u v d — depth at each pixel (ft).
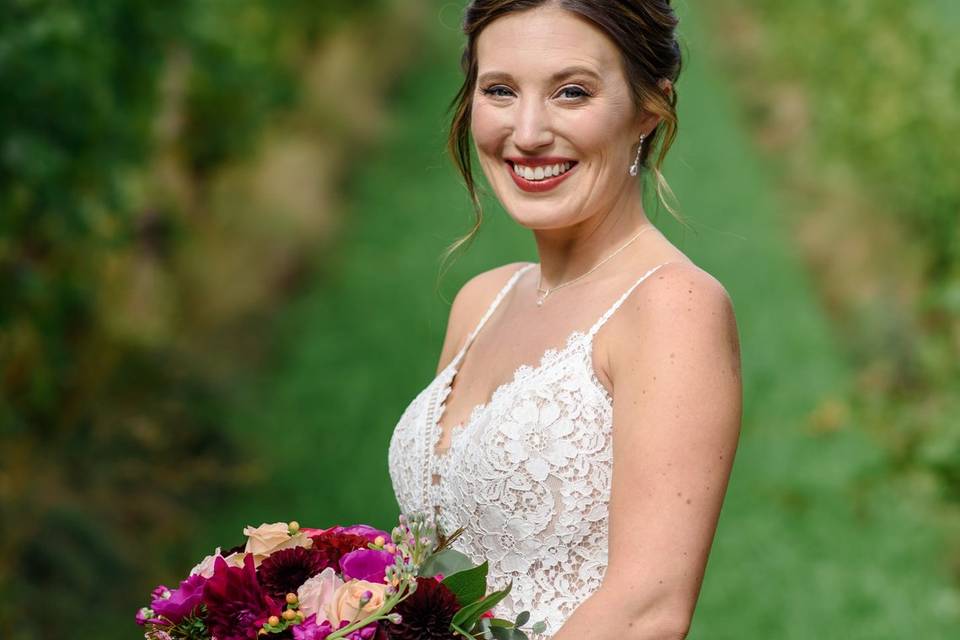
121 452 22.98
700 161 55.06
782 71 67.41
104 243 25.04
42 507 19.67
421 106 61.31
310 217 41.68
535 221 8.38
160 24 28.07
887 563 22.34
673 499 7.32
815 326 35.37
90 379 24.58
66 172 22.33
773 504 24.71
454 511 8.66
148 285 29.58
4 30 20.20
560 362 8.24
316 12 55.57
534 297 9.05
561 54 8.09
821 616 20.53
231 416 26.11
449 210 46.06
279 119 48.55
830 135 49.85
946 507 24.77
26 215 22.08
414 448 9.15
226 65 35.42
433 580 7.11
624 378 7.79
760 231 45.21
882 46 43.09
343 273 38.99
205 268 33.19
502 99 8.35
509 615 8.30
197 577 7.34
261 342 32.37
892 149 38.86
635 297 7.92
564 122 8.17
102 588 19.27
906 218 37.45
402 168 51.52
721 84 71.05
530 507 8.17
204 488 23.75
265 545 7.68
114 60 26.43
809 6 59.82
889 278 36.22
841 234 41.88
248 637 6.89
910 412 28.19
